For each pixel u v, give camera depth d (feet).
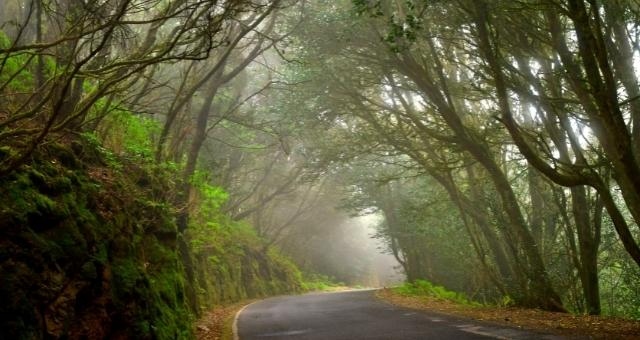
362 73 60.70
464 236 90.43
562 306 52.34
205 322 49.88
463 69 63.72
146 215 31.48
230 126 80.53
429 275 114.01
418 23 35.47
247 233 126.52
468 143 55.26
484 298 86.43
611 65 45.37
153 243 30.76
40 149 21.36
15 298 15.17
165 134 45.39
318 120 68.74
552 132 49.65
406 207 92.27
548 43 40.40
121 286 22.40
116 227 24.64
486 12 37.35
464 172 91.81
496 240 66.08
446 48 56.90
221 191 52.31
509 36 45.19
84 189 23.12
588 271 55.21
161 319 25.29
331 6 54.95
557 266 69.21
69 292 18.25
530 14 41.37
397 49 36.42
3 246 15.70
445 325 37.86
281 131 78.54
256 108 90.17
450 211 87.56
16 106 24.13
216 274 89.10
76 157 24.80
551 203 70.03
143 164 35.50
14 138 19.89
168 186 38.88
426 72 52.75
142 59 20.03
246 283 110.63
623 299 73.82
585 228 55.57
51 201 19.04
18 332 14.87
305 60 58.65
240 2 21.98
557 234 71.51
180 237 52.49
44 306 16.74
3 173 16.03
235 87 78.69
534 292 53.83
